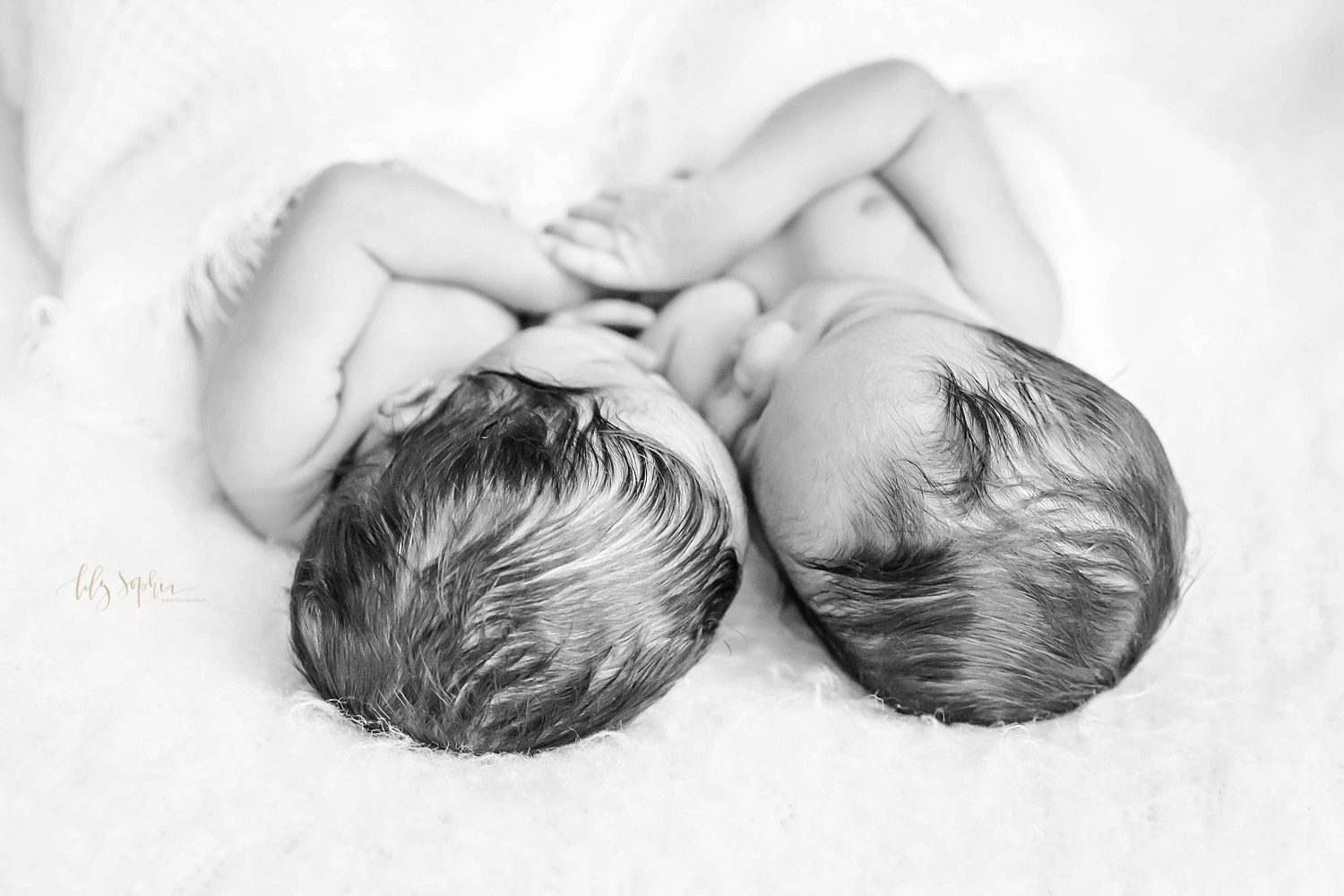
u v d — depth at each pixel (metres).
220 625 0.84
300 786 0.70
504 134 1.11
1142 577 0.80
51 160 1.05
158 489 0.97
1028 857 0.71
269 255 0.94
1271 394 1.17
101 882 0.63
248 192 0.98
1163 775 0.77
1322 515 1.03
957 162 1.09
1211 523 1.03
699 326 1.06
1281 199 1.36
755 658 0.89
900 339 0.85
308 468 0.92
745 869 0.68
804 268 1.10
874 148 1.08
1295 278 1.28
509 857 0.67
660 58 1.21
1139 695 0.84
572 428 0.78
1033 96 1.32
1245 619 0.93
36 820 0.66
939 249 1.11
